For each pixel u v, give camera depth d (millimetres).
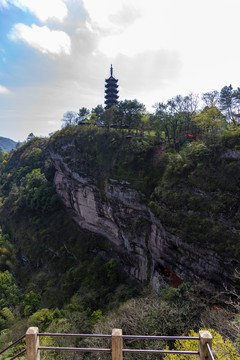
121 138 42906
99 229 45781
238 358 10156
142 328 18469
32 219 58250
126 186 36781
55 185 62094
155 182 33344
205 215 23984
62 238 48969
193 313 18734
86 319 25797
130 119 43812
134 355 16828
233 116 41281
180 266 26188
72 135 53344
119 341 5875
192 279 24344
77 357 19328
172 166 30359
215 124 35438
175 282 26953
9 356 22234
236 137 25203
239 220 21328
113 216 40562
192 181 26703
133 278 35812
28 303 36031
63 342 21516
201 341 5801
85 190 47375
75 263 43312
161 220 27859
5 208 70438
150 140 39188
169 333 17734
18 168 87625
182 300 20438
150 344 16578
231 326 14680
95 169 44312
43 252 49750
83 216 50125
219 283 21547
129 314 21344
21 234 57594
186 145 34406
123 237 38594
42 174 68750
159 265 30469
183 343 11680
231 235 21172
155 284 29000
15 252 54844
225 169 24734
